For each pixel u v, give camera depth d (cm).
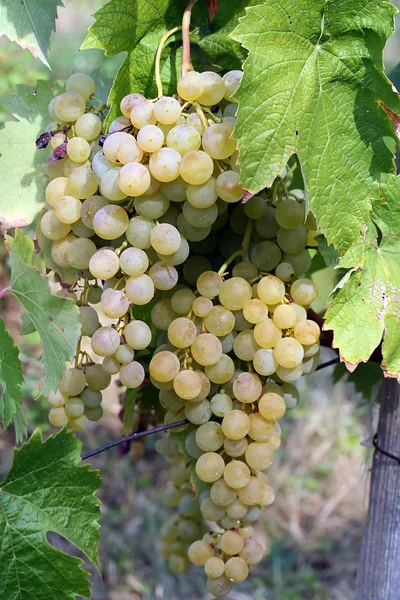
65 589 53
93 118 56
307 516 175
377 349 63
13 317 188
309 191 51
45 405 172
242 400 56
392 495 65
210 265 58
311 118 51
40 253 62
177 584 155
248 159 49
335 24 50
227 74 54
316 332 56
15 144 61
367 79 51
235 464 56
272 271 58
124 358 55
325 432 189
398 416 64
